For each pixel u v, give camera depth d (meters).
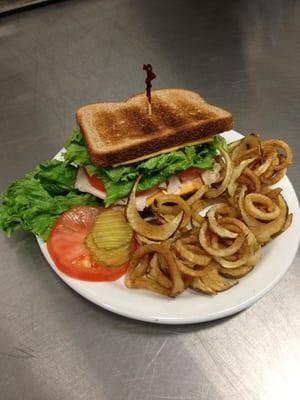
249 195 0.42
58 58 0.72
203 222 0.40
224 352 0.36
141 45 0.74
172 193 0.45
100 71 0.69
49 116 0.62
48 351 0.36
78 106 0.63
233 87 0.66
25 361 0.36
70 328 0.38
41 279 0.41
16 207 0.42
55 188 0.45
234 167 0.46
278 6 0.81
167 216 0.43
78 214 0.41
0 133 0.59
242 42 0.74
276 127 0.59
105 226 0.39
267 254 0.40
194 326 0.38
